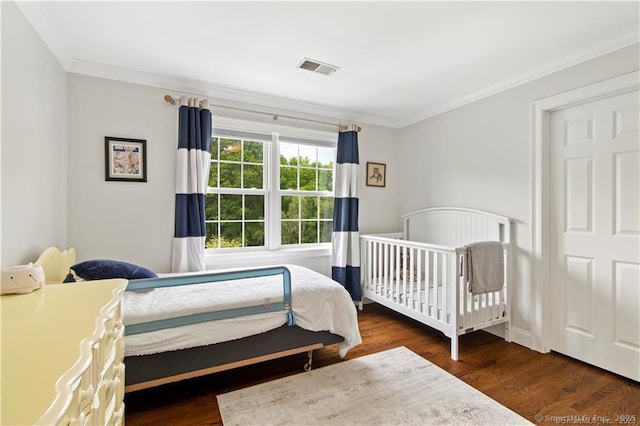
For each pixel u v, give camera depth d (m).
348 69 2.42
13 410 0.49
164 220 2.62
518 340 2.54
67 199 2.27
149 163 2.55
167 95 2.58
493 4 1.62
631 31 1.85
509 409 1.70
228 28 1.87
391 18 1.75
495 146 2.74
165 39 1.99
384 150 3.81
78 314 0.91
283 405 1.72
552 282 2.40
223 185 2.98
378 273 3.22
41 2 1.60
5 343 0.72
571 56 2.16
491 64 2.33
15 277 1.09
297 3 1.62
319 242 3.51
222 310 1.80
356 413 1.65
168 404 1.74
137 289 1.63
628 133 1.98
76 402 0.61
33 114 1.70
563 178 2.33
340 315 2.18
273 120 3.11
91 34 1.92
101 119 2.38
